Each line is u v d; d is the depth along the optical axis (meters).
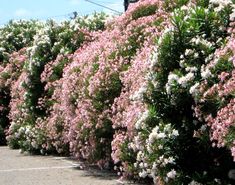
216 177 6.54
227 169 6.53
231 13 6.65
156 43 7.07
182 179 6.51
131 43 9.79
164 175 6.61
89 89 9.84
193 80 6.26
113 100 9.62
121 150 8.48
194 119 6.61
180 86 6.40
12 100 17.16
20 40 20.86
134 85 8.16
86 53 11.54
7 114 18.86
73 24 14.91
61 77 13.85
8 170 11.23
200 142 6.40
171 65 6.77
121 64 9.57
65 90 11.37
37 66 14.49
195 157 6.71
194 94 6.07
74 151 11.45
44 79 13.95
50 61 14.38
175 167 6.64
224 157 6.48
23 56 17.97
